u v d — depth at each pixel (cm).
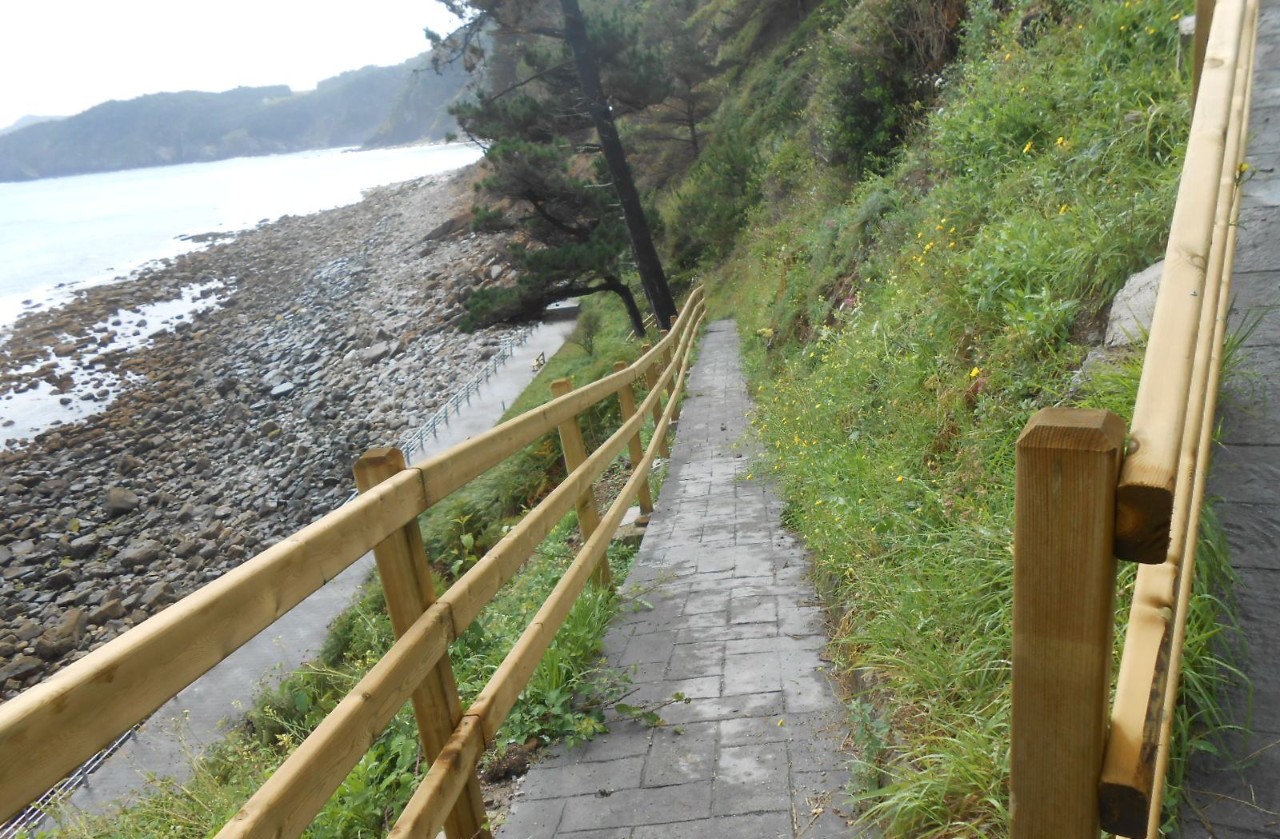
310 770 172
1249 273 325
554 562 586
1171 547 154
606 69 2230
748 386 1154
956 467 411
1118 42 662
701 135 3706
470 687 380
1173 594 138
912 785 239
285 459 3603
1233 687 192
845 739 307
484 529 1503
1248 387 273
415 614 240
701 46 3956
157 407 4634
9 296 8069
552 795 304
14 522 3356
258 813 154
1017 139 679
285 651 1560
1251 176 341
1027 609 106
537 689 353
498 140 2245
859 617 357
